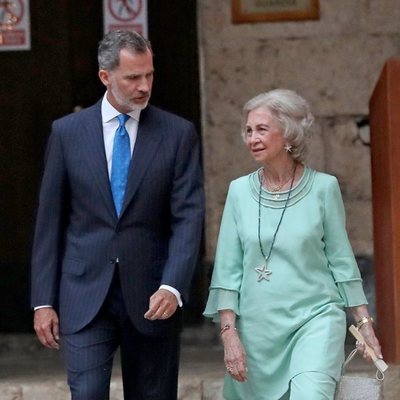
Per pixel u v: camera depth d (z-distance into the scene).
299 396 14.20
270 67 23.14
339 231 15.03
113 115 15.20
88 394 15.03
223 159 23.36
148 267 15.23
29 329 23.70
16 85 23.55
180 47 23.44
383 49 23.00
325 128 23.19
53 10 23.48
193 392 19.98
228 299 15.14
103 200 15.08
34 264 15.37
